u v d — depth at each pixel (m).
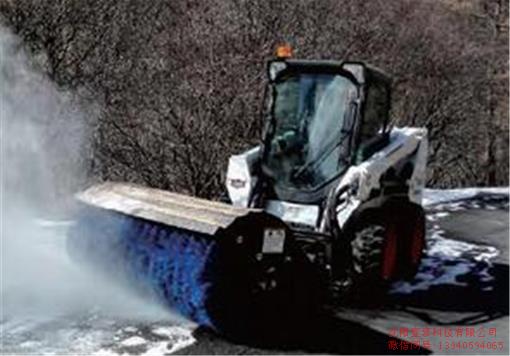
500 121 23.05
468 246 8.88
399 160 6.36
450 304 6.16
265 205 5.99
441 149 21.86
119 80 10.86
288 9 12.37
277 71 6.30
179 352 4.57
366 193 5.71
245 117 10.52
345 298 5.98
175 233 5.15
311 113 6.07
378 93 6.21
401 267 6.56
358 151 5.91
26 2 10.33
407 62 18.12
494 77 22.34
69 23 10.73
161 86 10.69
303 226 5.77
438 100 19.91
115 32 11.14
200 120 10.47
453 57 20.34
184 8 11.59
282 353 4.64
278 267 5.03
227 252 4.75
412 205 6.64
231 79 10.58
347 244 5.66
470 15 23.03
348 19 14.96
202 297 4.75
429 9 20.34
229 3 11.70
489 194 14.80
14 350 4.52
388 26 17.16
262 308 5.02
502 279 7.14
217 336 4.90
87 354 4.49
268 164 6.09
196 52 10.90
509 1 23.44
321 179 5.87
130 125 10.68
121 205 5.50
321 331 5.15
